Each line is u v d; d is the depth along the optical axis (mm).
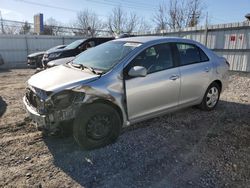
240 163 3125
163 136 3887
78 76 3416
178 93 4246
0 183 2699
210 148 3516
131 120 3725
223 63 5215
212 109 5191
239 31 10422
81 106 3211
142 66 3709
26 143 3625
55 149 3451
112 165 3070
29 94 3531
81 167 3025
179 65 4262
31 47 19891
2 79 10445
